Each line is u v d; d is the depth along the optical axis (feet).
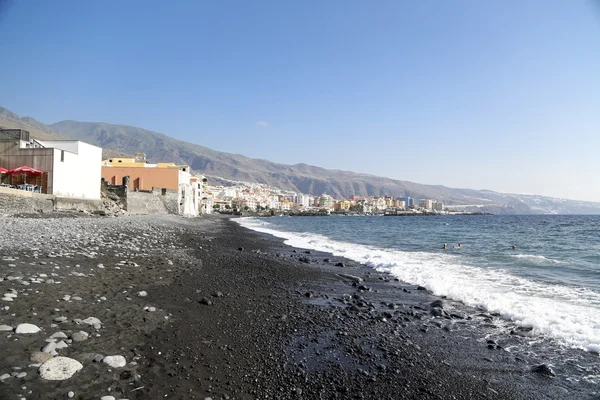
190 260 52.03
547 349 23.03
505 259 66.64
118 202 192.75
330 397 16.55
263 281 42.45
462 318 29.73
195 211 318.45
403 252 79.56
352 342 23.52
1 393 12.97
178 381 16.52
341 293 38.70
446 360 21.21
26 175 125.29
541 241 112.37
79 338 18.67
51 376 14.60
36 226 71.05
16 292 24.29
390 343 23.67
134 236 74.54
